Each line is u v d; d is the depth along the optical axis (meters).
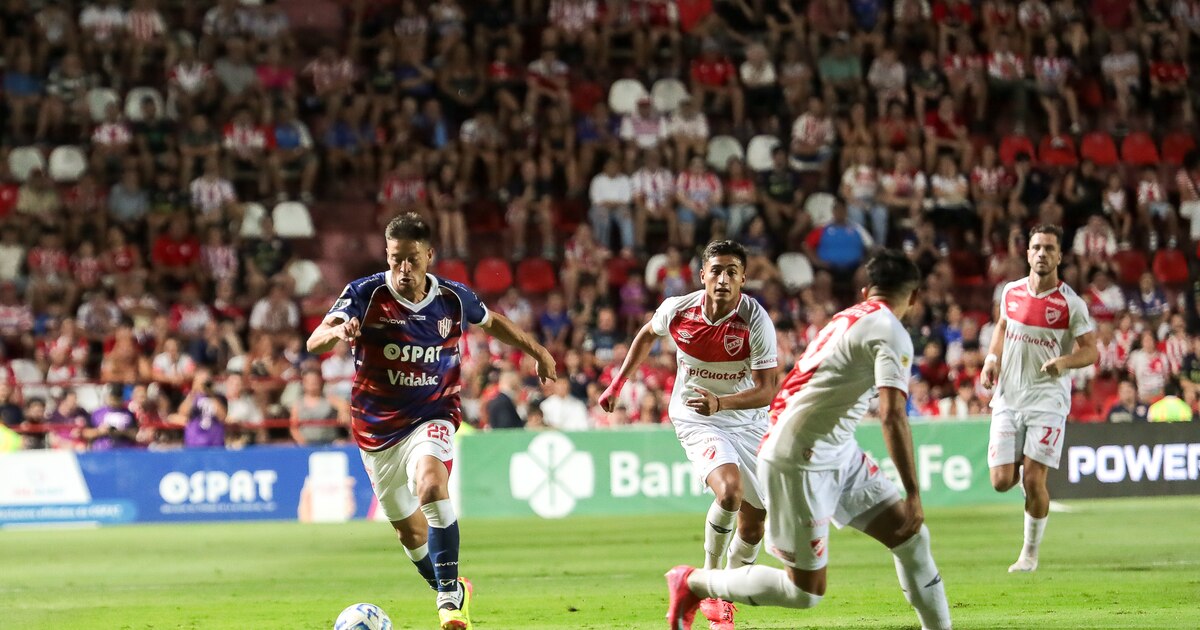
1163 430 51.12
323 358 60.12
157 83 80.31
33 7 80.44
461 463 50.78
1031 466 33.47
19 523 49.62
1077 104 86.38
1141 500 52.81
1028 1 88.06
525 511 50.78
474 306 25.25
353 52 82.50
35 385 57.31
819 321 65.06
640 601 30.94
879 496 21.28
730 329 25.88
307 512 51.16
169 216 71.69
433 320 24.61
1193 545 40.00
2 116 77.50
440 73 80.62
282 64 80.75
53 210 71.69
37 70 78.94
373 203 78.06
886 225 75.56
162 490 50.62
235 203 73.12
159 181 72.31
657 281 70.38
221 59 79.00
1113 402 58.97
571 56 83.50
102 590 34.47
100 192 72.69
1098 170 83.06
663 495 51.47
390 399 24.66
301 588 34.34
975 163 80.75
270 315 66.19
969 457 51.44
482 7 84.44
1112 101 86.88
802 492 20.77
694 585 22.53
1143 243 79.00
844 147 79.38
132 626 28.36
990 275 75.50
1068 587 31.75
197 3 84.62
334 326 23.78
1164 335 66.00
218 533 47.75
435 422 24.73
